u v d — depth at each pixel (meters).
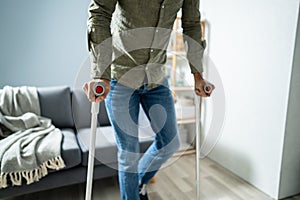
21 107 1.68
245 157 1.69
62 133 1.61
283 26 1.35
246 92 1.65
